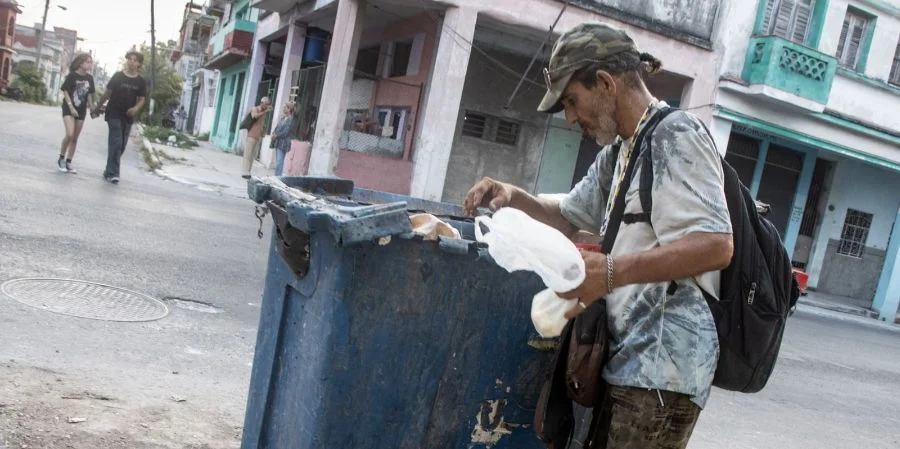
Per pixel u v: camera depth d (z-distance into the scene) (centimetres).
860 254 1914
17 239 569
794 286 208
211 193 1214
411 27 1630
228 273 629
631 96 195
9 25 6356
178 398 351
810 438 519
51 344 380
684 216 177
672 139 183
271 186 230
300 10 1845
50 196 789
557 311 181
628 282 174
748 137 1683
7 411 296
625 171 196
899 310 1759
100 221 716
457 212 300
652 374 185
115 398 334
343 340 196
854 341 1127
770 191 1756
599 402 200
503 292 210
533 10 1348
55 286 477
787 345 909
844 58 1620
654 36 1428
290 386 221
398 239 193
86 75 1014
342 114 1428
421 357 204
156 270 579
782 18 1530
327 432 200
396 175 1528
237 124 2645
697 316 188
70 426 297
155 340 425
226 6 3566
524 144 1650
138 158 1586
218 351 434
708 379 190
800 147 1739
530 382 220
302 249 210
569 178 1700
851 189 1853
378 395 203
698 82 1477
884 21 1627
